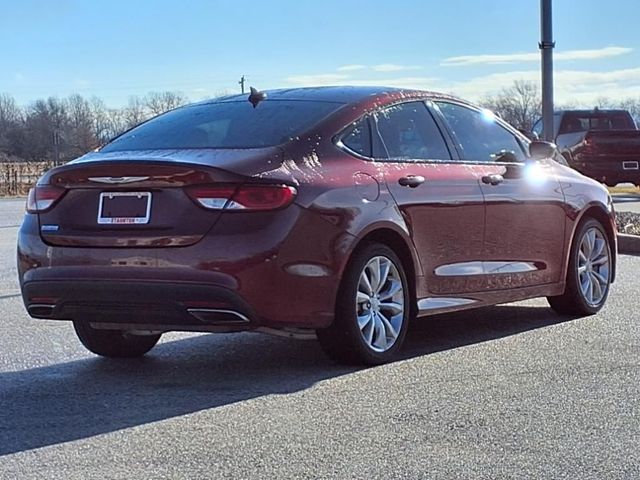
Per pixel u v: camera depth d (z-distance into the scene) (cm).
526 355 602
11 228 1703
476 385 525
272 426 452
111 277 525
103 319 543
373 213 564
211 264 507
